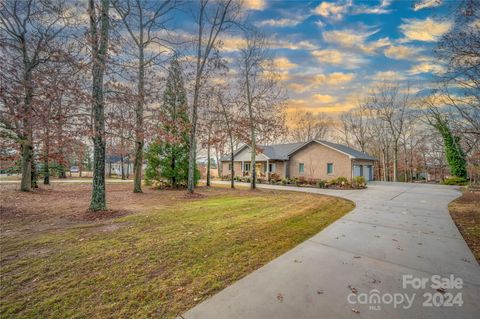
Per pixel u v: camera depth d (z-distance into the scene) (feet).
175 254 13.23
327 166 74.49
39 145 36.19
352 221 21.66
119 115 24.82
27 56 22.95
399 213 25.46
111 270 11.23
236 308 8.29
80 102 21.29
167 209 26.12
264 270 11.35
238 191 49.11
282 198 37.29
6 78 19.12
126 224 19.45
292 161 84.43
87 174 117.91
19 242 14.94
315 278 10.53
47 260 12.27
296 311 8.11
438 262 12.40
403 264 12.12
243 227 18.76
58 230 17.67
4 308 8.26
